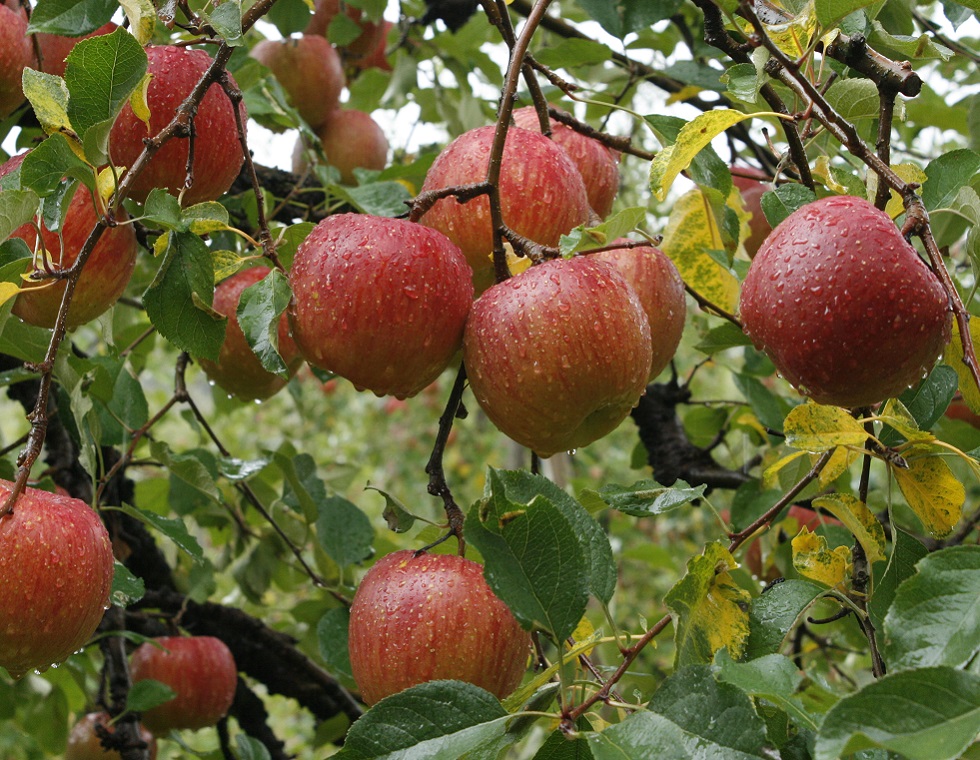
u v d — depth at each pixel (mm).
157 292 1391
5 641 1220
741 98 1433
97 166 1295
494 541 1135
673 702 1045
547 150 1495
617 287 1304
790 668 1039
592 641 1303
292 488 2273
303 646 2668
